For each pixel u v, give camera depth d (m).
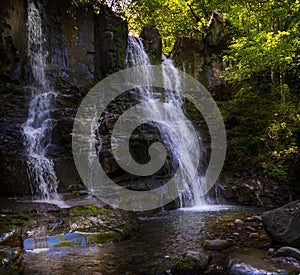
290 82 11.62
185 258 4.07
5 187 7.47
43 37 10.96
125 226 5.75
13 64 9.77
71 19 11.73
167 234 5.64
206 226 6.13
